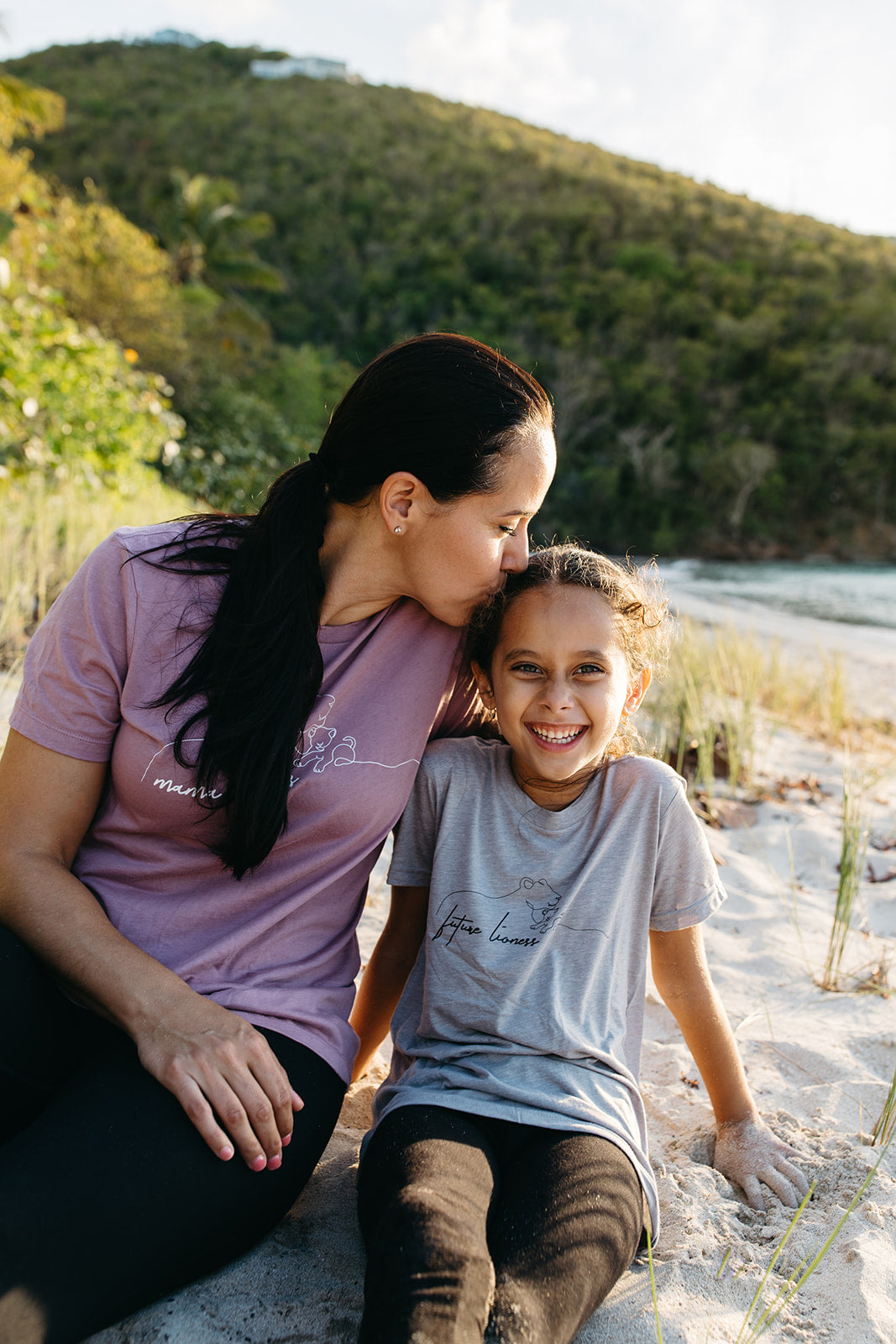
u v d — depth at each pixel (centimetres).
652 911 147
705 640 548
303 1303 116
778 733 459
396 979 157
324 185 6869
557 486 4525
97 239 1709
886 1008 204
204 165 6800
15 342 598
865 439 4766
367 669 136
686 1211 136
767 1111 162
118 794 130
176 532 135
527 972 137
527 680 140
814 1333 114
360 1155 131
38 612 363
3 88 1277
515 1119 122
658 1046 185
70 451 601
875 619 1463
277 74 10319
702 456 4706
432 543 129
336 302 5650
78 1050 127
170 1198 106
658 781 143
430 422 124
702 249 6662
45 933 122
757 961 224
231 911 131
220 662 125
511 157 8212
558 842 143
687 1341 113
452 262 5841
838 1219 134
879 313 5594
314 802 131
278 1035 126
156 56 10075
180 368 1742
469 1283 96
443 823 147
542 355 5103
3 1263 95
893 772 407
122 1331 110
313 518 133
